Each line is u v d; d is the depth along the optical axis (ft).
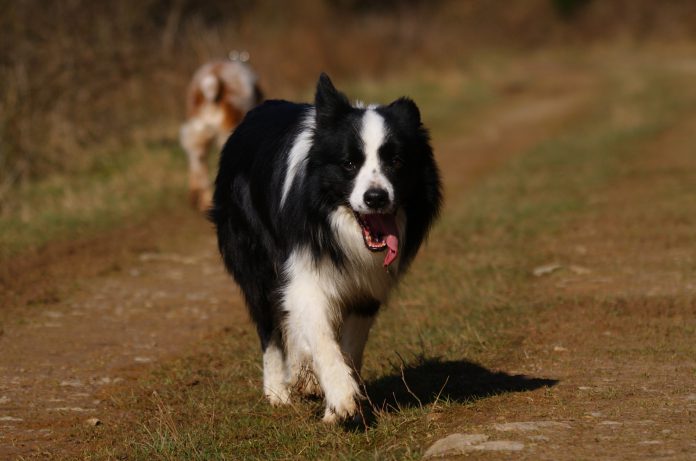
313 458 22.66
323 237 24.93
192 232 53.21
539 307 36.88
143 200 59.06
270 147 27.07
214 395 28.35
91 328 36.22
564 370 29.12
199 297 41.06
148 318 37.73
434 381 28.84
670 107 110.22
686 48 200.54
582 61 183.93
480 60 157.28
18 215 54.29
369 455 22.00
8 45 66.59
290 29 119.24
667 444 21.04
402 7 173.58
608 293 38.65
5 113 62.23
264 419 26.17
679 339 32.01
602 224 52.06
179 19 90.58
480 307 37.06
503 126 99.71
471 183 69.26
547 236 50.19
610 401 25.31
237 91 56.90
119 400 27.96
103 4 76.48
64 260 46.01
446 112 106.63
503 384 27.96
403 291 39.96
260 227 27.40
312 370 25.11
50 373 30.78
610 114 106.73
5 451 24.16
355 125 24.45
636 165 72.74
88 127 72.38
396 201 24.44
